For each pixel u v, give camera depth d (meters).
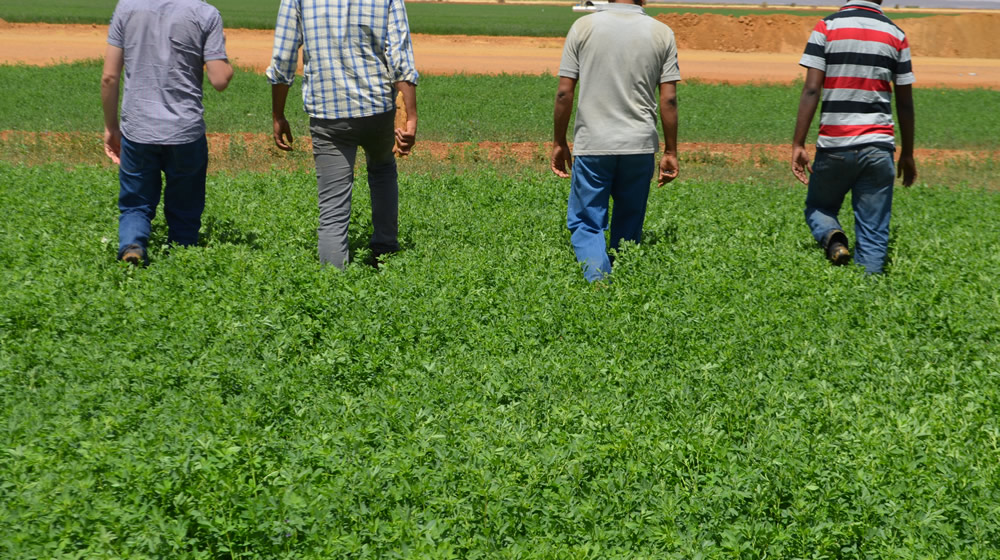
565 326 5.22
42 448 3.45
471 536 3.13
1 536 2.92
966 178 13.79
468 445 3.65
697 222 8.14
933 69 35.78
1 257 6.06
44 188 8.51
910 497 3.32
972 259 7.03
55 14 42.66
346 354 4.53
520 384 4.37
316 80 6.07
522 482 3.43
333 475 3.43
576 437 3.73
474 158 13.85
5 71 22.44
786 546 3.09
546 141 15.78
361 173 10.87
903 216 9.16
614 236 7.08
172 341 4.64
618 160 6.50
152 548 2.87
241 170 11.79
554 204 9.07
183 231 6.82
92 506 3.12
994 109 22.55
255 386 4.21
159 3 6.30
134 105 6.34
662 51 6.41
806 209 7.59
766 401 4.22
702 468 3.57
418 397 4.16
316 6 5.96
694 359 4.75
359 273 6.00
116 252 6.41
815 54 6.93
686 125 18.12
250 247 6.82
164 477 3.23
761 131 17.81
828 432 3.92
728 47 42.53
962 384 4.61
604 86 6.37
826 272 6.38
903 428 3.77
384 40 6.11
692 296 5.64
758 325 5.30
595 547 2.95
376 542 3.03
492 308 5.44
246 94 19.89
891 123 6.95
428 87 22.88
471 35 42.22
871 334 5.30
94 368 4.27
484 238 7.42
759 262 6.64
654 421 3.88
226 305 5.17
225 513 3.06
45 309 4.94
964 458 3.66
